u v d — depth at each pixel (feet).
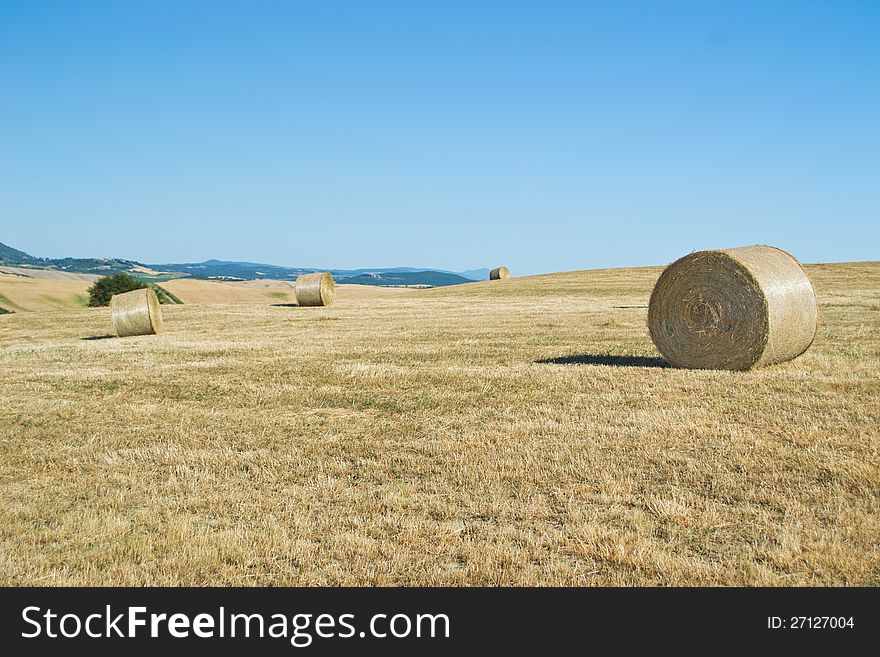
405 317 101.09
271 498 24.22
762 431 29.35
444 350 60.70
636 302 122.83
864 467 24.13
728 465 25.50
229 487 25.61
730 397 35.96
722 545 19.45
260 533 21.13
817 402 33.88
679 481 24.23
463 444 29.55
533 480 24.95
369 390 42.60
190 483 25.99
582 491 23.70
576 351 57.52
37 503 24.53
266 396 41.83
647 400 36.24
